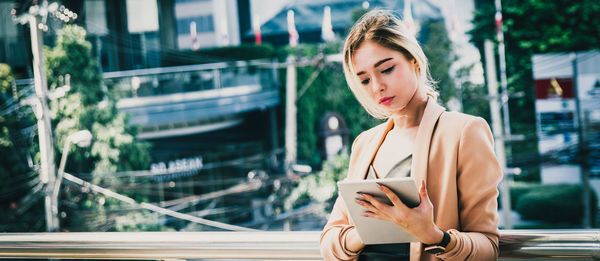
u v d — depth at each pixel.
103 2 19.52
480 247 0.98
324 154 18.53
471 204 1.02
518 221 14.67
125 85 16.33
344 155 13.28
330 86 20.58
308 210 12.49
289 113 13.40
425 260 1.07
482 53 19.23
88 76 14.09
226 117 20.27
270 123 22.03
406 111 1.13
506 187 12.24
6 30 17.31
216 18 23.83
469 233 1.00
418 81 1.10
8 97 13.80
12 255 1.62
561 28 18.69
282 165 12.83
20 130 13.38
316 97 21.02
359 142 1.27
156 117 16.92
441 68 17.83
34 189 10.10
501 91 18.67
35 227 11.23
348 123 20.39
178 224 13.98
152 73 17.33
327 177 12.95
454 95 17.53
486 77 18.19
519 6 19.00
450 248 0.97
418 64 1.07
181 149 18.84
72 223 9.73
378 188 0.94
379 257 1.14
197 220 10.13
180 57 22.09
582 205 12.60
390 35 1.04
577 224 14.05
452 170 1.03
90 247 1.54
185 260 1.48
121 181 13.69
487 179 1.02
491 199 1.03
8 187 12.50
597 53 15.09
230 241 1.39
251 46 21.84
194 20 23.80
